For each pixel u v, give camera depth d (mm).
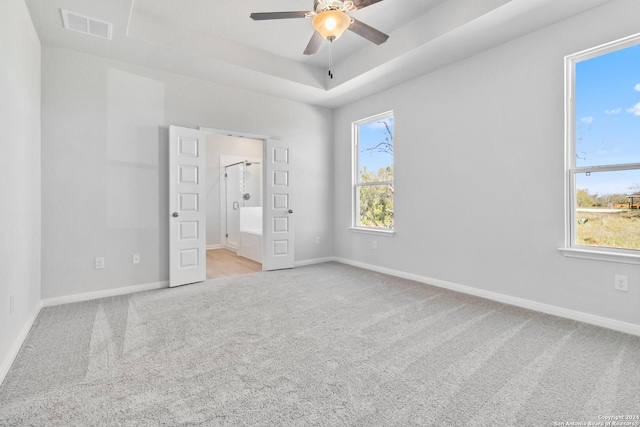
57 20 2734
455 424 1451
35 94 2850
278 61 4074
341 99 4941
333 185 5516
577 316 2705
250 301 3283
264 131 4695
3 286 1883
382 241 4605
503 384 1769
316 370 1932
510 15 2672
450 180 3678
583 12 2619
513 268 3133
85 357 2090
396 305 3137
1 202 1851
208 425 1452
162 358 2082
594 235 2682
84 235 3344
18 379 1828
